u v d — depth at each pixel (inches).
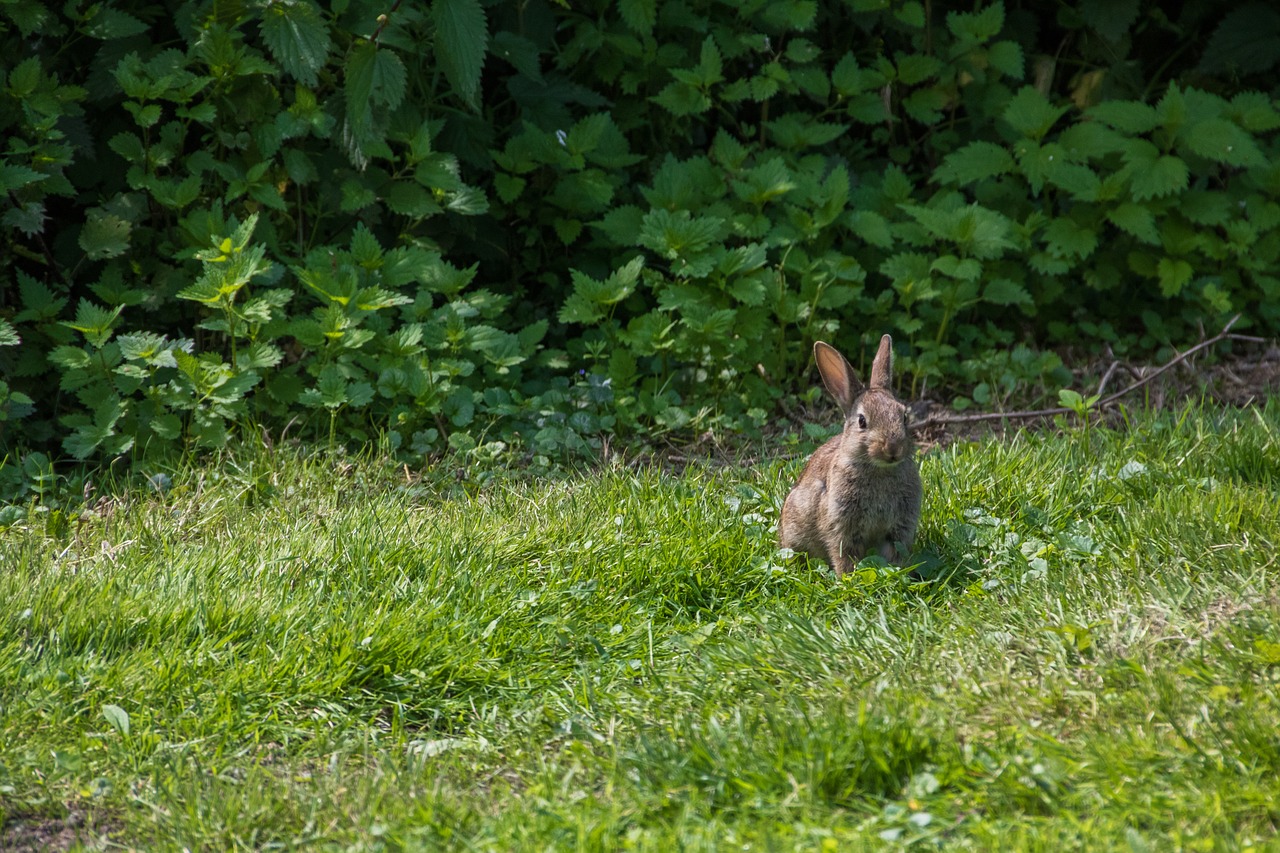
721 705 275.1
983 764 230.5
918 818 216.5
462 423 452.8
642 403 487.5
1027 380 542.0
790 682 281.0
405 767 253.4
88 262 485.4
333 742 267.4
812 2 574.9
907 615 315.6
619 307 552.4
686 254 510.9
